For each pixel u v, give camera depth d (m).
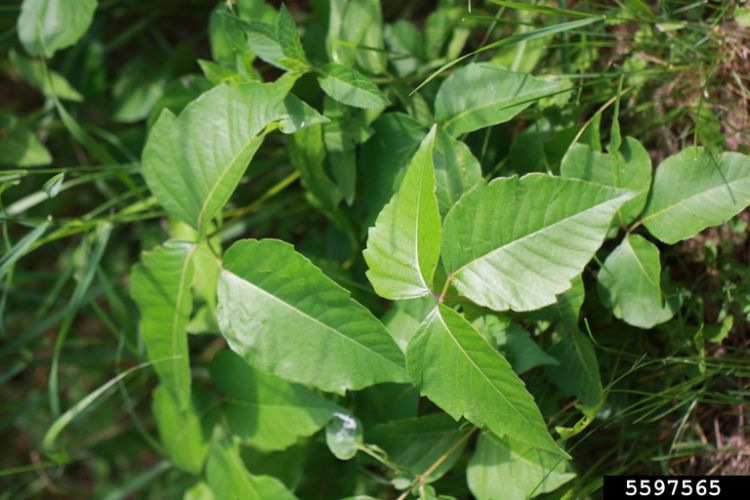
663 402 0.60
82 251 0.69
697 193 0.57
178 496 0.74
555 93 0.58
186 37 0.77
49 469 0.81
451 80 0.59
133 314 0.75
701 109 0.61
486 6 0.66
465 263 0.54
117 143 0.73
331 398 0.63
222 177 0.58
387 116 0.61
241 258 0.57
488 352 0.53
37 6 0.67
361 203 0.65
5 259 0.62
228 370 0.63
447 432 0.61
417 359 0.54
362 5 0.62
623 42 0.62
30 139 0.71
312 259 0.64
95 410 0.79
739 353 0.61
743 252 0.62
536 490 0.58
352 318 0.56
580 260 0.53
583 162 0.58
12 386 0.81
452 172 0.58
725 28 0.61
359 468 0.66
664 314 0.58
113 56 0.77
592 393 0.58
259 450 0.65
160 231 0.74
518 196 0.53
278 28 0.56
